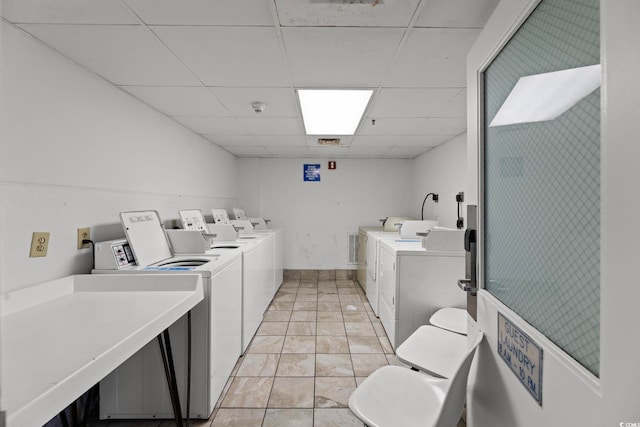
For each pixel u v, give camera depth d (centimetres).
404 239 323
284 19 135
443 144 379
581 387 61
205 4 125
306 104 244
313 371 228
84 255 178
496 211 108
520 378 87
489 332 109
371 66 180
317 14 132
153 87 210
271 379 218
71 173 169
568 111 69
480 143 117
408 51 163
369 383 132
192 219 295
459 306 240
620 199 51
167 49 161
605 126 55
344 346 268
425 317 242
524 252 89
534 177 84
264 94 224
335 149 431
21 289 137
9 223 136
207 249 265
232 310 221
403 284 242
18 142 140
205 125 306
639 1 48
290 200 508
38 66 150
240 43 155
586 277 64
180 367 177
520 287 91
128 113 220
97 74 189
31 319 123
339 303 386
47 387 77
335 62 176
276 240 422
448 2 124
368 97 229
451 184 356
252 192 500
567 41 69
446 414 95
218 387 192
